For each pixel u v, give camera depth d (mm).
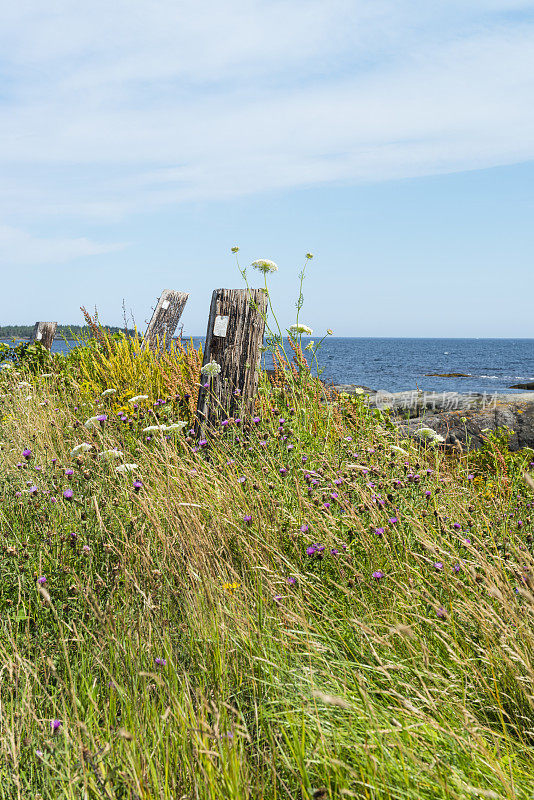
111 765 1818
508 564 3109
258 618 2748
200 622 2662
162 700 2166
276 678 2330
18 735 1951
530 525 4012
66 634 2609
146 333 9914
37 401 7129
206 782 1711
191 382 6402
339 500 3582
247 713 2291
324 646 2521
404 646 2623
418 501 3889
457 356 101250
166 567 3135
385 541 3287
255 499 3732
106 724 2047
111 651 2439
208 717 2152
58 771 1846
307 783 1802
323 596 2992
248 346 5750
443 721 2086
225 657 2471
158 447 4848
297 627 2703
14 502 3686
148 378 7066
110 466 4102
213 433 5176
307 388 5754
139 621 2561
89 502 3547
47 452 4828
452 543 3459
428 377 42812
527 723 2295
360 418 6051
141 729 2020
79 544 3195
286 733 2049
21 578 2883
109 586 2891
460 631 2764
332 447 5109
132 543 3123
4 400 7781
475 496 4461
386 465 4441
